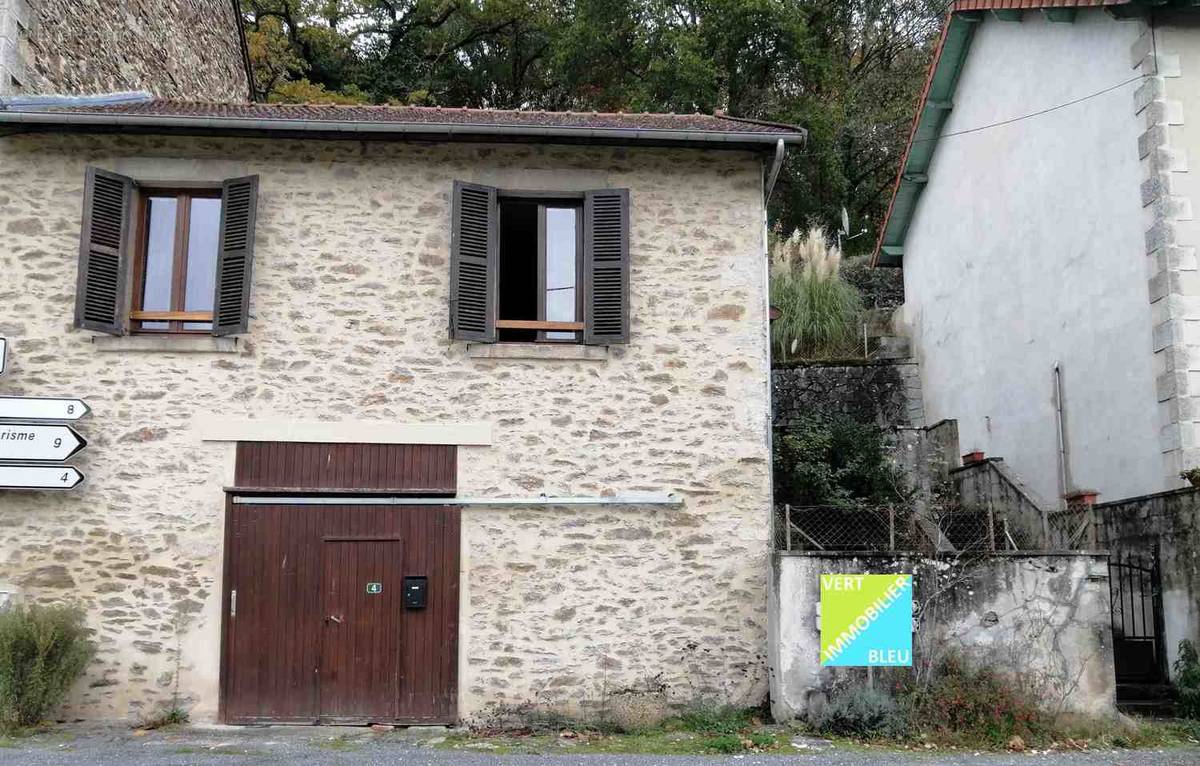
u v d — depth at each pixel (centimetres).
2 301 784
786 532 760
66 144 805
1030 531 922
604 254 815
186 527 775
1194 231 884
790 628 738
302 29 2216
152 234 822
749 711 771
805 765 627
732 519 797
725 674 780
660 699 771
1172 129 897
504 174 828
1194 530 780
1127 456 929
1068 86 1045
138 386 784
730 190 837
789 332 1484
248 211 797
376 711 768
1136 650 836
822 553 745
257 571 778
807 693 732
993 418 1212
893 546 753
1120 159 946
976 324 1269
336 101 2052
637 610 784
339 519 787
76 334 783
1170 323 867
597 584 786
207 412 785
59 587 762
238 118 773
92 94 963
